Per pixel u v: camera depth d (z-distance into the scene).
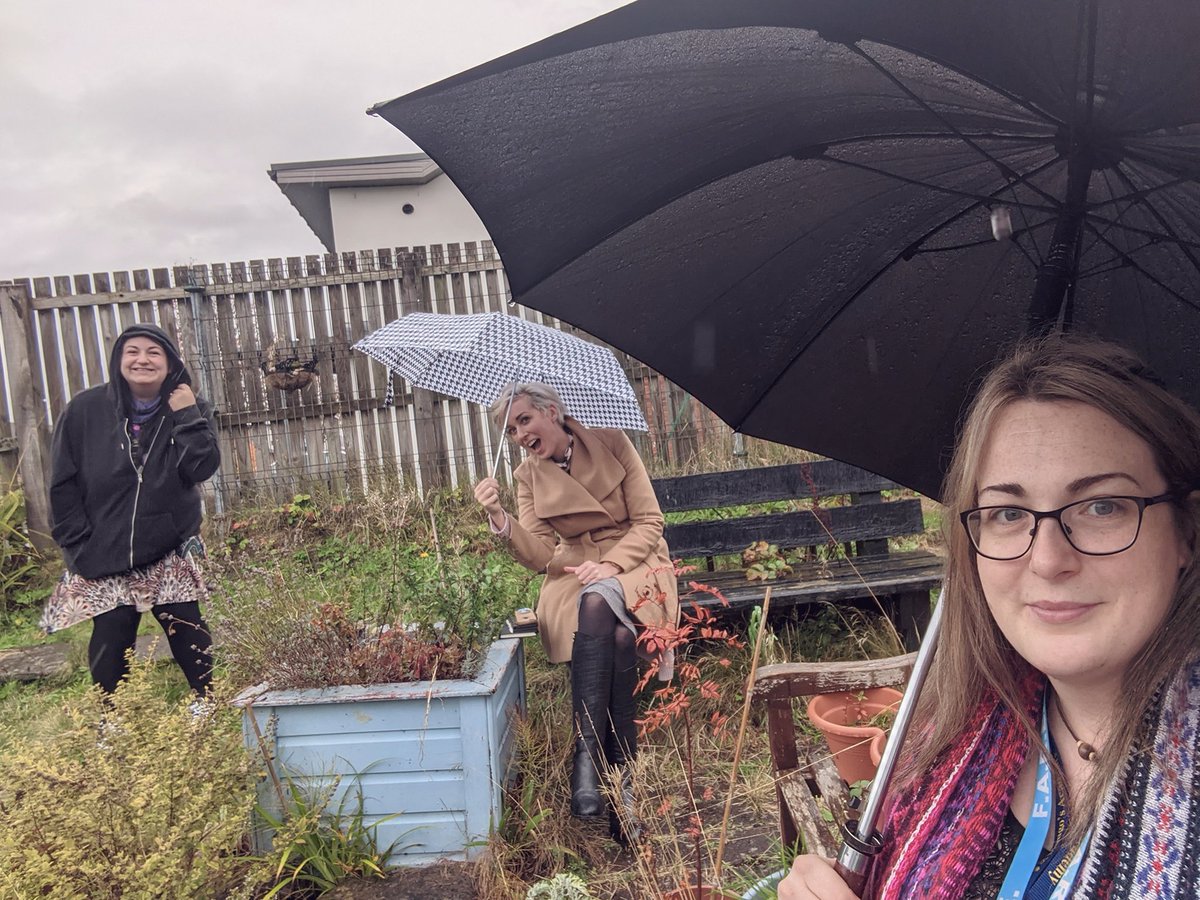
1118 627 0.94
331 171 12.12
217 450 3.69
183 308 7.08
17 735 4.01
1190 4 0.76
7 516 6.54
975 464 1.04
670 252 1.26
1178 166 1.00
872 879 1.16
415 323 3.75
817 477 4.54
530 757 3.18
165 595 3.62
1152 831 0.87
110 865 2.18
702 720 3.52
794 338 1.35
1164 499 0.94
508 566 4.61
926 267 1.29
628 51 1.01
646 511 3.44
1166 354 1.22
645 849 2.31
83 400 3.58
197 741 2.53
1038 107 0.98
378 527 5.54
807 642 4.15
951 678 1.16
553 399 3.47
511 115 1.09
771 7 0.92
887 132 1.11
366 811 2.83
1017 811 1.06
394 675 2.98
